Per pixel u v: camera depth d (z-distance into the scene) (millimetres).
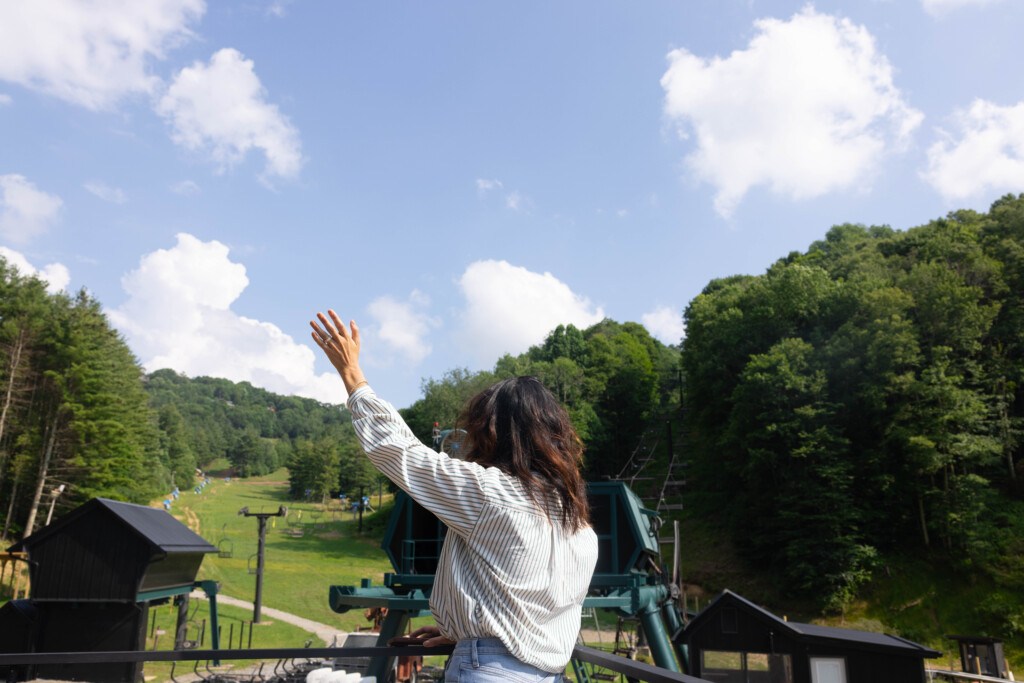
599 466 82688
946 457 47469
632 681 2307
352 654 2734
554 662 2025
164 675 20984
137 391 70000
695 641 16078
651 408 92438
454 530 2129
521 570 2002
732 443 58750
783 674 15211
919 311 56656
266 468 195000
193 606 38969
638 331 124375
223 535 77250
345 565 62219
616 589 13570
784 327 64375
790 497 49781
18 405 54500
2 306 58125
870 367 52844
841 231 101125
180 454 135000
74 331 56500
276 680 19391
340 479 125812
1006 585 42094
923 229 77438
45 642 19469
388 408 2273
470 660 1984
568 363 88562
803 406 54156
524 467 2121
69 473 54031
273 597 45562
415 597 12625
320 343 2434
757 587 49781
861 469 50719
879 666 14891
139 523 20391
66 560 19609
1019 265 60750
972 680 26141
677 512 63812
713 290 115375
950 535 45875
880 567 46344
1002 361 55844
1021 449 52906
